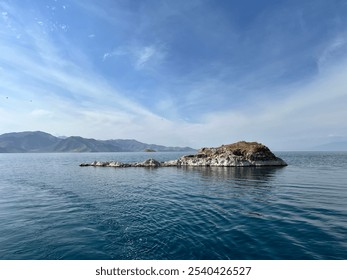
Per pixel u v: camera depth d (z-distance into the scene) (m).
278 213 16.20
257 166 61.69
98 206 19.23
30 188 29.53
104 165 75.69
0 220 15.22
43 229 13.36
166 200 21.61
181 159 74.44
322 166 63.59
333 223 13.74
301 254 9.74
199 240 11.34
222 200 21.05
